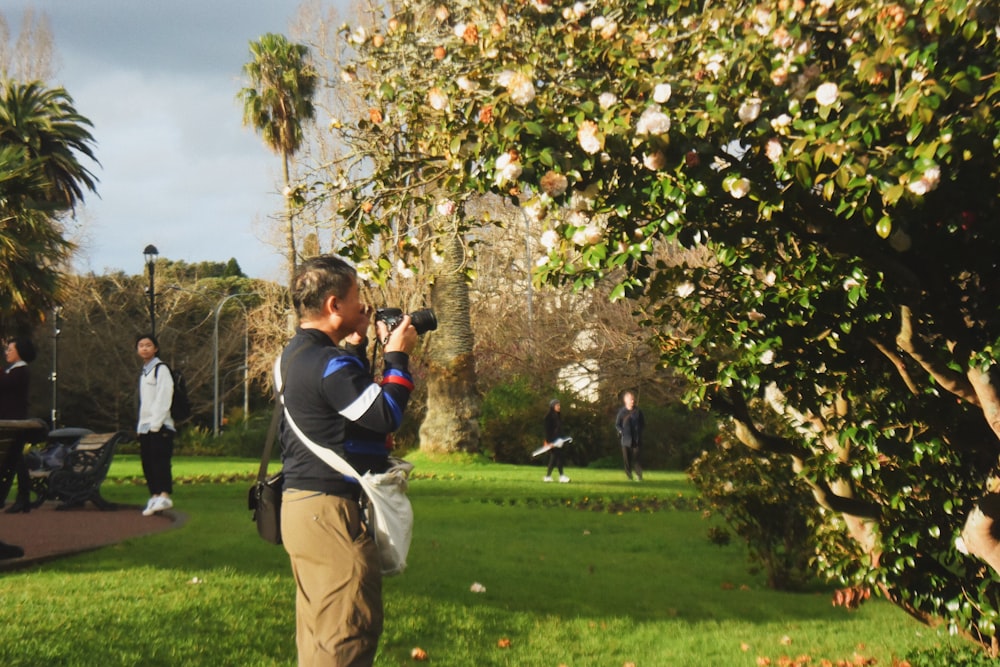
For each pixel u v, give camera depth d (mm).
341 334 4125
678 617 8055
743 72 4316
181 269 85938
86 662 5207
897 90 3904
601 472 28578
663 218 4402
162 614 6320
